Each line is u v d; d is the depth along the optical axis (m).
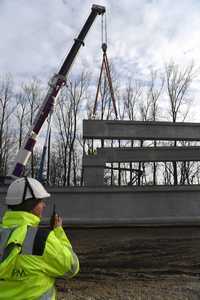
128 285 9.12
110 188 13.52
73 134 43.19
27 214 3.22
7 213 3.28
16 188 3.29
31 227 3.16
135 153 15.30
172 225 13.38
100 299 8.19
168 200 13.57
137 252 11.25
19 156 13.05
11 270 3.04
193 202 13.62
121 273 9.97
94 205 13.43
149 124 14.81
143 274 9.94
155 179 40.16
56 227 3.35
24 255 3.05
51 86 14.30
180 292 8.60
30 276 3.03
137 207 13.48
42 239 3.09
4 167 43.22
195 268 10.24
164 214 13.47
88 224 13.28
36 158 36.09
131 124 14.70
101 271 10.09
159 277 9.73
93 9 16.03
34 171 35.50
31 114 43.88
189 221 13.42
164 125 14.91
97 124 14.52
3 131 44.12
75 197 13.45
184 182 39.50
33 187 3.30
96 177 14.73
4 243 3.14
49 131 13.42
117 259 10.73
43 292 3.06
